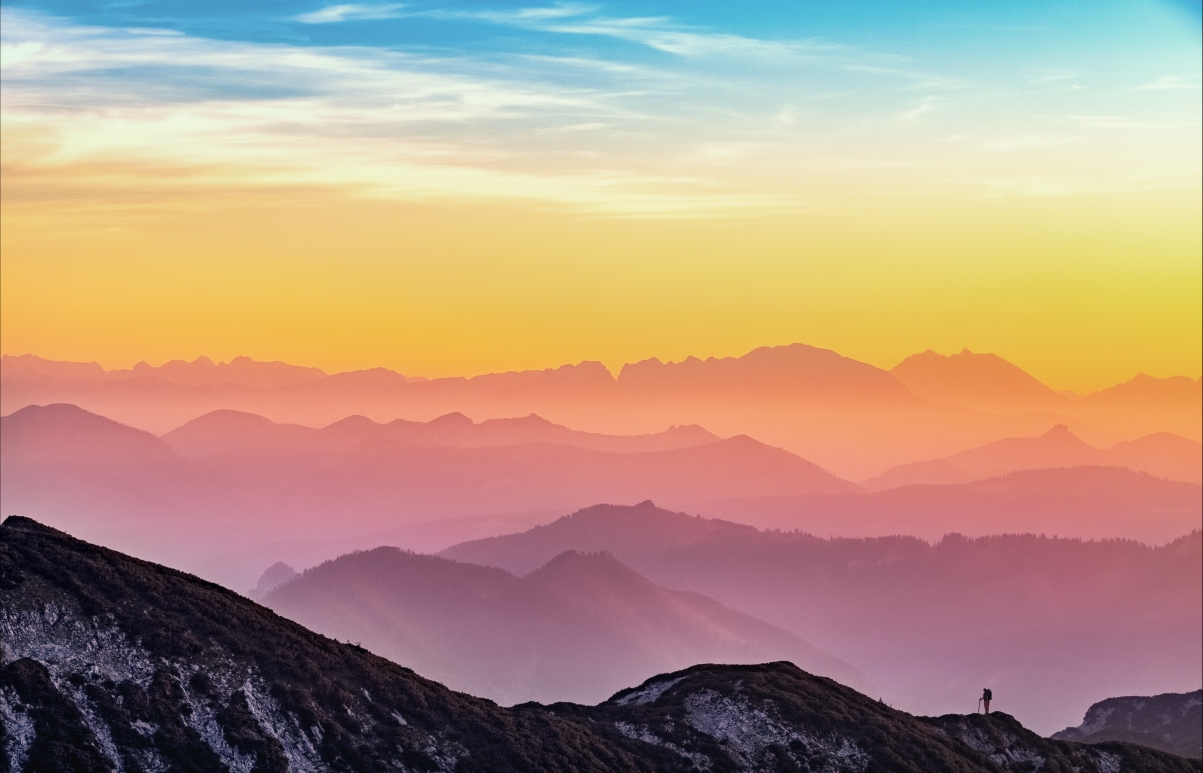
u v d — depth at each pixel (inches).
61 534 6018.7
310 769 4771.2
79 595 5226.4
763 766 5556.1
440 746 5172.2
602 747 5497.1
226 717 4808.1
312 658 5462.6
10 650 4820.4
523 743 5305.1
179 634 5226.4
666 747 5689.0
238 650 5275.6
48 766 4298.7
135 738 4571.9
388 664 5866.1
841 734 5851.4
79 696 4672.7
